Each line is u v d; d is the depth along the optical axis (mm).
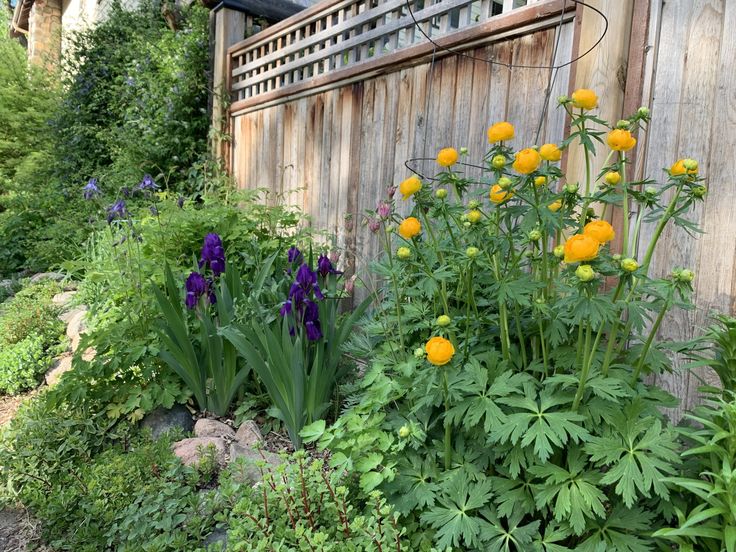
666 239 2053
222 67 5289
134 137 6121
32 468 2072
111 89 7492
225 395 2549
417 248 1684
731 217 1896
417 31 3852
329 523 1624
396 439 1726
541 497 1357
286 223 3938
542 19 2436
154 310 2797
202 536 1757
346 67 3668
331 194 3953
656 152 2082
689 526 1184
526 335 1740
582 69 2254
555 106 2422
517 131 2609
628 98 2135
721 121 1919
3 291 5191
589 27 2225
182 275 3268
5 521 1992
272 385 2238
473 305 1774
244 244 3688
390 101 3385
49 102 9562
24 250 6406
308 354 2285
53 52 11938
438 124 3045
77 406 2398
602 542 1336
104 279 3738
